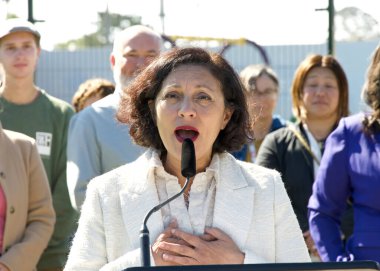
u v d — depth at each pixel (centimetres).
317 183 532
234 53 1384
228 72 393
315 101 668
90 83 849
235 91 396
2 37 689
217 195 387
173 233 374
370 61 530
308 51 1340
